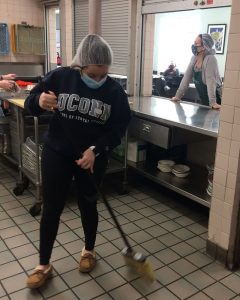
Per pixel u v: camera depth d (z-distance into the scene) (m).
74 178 1.90
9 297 1.81
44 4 4.82
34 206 2.70
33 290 1.86
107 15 3.96
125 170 3.15
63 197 1.83
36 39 4.90
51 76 1.78
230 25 1.84
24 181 3.09
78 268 2.06
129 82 3.83
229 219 2.06
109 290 1.89
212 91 3.15
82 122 1.76
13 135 3.44
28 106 1.81
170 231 2.54
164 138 2.79
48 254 1.89
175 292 1.88
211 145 3.24
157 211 2.86
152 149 3.42
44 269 1.90
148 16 3.61
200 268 2.10
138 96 3.85
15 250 2.23
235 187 1.99
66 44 4.70
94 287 1.91
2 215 2.70
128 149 3.32
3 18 4.59
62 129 1.78
